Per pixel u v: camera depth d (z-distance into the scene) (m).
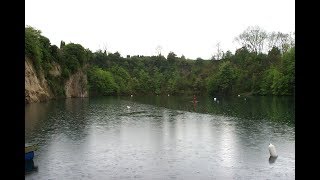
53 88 109.25
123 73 177.62
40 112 65.94
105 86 151.12
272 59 122.44
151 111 69.62
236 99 99.38
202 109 71.44
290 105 73.25
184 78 157.88
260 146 32.22
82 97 132.00
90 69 151.00
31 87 90.19
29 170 24.22
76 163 26.23
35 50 94.31
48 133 40.66
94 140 36.06
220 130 42.41
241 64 130.12
